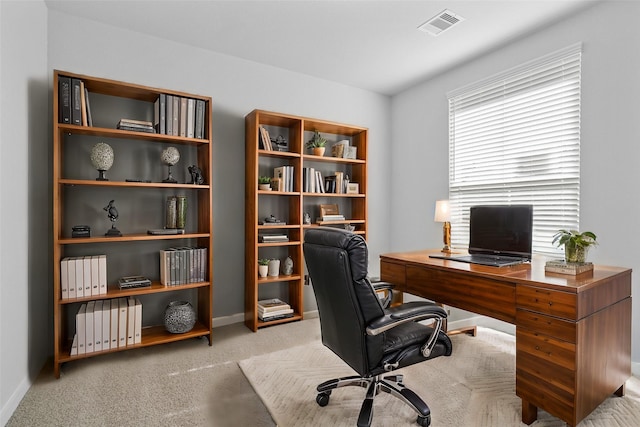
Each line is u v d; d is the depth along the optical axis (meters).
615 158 2.34
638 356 2.25
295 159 3.46
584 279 1.74
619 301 1.89
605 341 1.76
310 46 3.07
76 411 1.84
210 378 2.22
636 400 1.93
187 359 2.50
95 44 2.67
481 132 3.28
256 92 3.40
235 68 3.29
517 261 2.26
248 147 3.27
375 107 4.22
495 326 3.20
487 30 2.77
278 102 3.53
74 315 2.63
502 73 3.04
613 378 1.84
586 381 1.62
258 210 3.42
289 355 2.57
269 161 3.48
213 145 3.19
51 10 2.51
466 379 2.20
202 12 2.54
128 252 2.81
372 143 4.20
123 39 2.78
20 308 1.97
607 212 2.39
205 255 2.85
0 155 1.72
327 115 3.85
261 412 1.86
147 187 2.83
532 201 2.87
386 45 3.04
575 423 1.56
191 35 2.89
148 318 2.91
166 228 2.83
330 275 1.63
